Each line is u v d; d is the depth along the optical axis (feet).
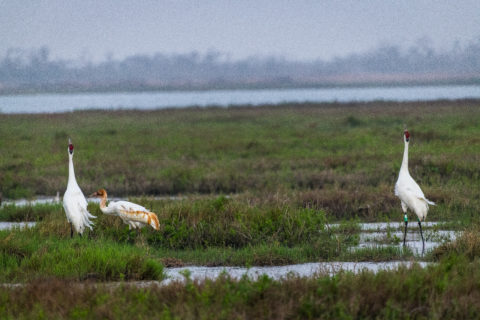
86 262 32.65
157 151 96.43
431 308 23.80
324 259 37.50
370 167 69.82
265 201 50.19
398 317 23.49
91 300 25.38
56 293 26.17
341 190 55.52
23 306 25.50
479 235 37.06
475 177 61.00
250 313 23.56
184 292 25.79
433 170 64.59
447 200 52.49
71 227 41.06
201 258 37.93
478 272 28.27
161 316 22.93
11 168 76.95
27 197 63.77
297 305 24.07
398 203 52.54
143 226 41.81
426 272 27.45
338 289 25.49
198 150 96.22
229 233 41.52
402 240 42.55
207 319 22.59
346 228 45.11
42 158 86.48
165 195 64.08
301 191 57.26
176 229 42.34
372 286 25.57
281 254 37.17
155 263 33.17
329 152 86.94
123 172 71.77
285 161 77.66
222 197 46.70
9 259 33.99
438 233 43.96
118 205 40.78
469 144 88.79
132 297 25.52
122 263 32.55
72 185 40.78
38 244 37.35
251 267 35.86
